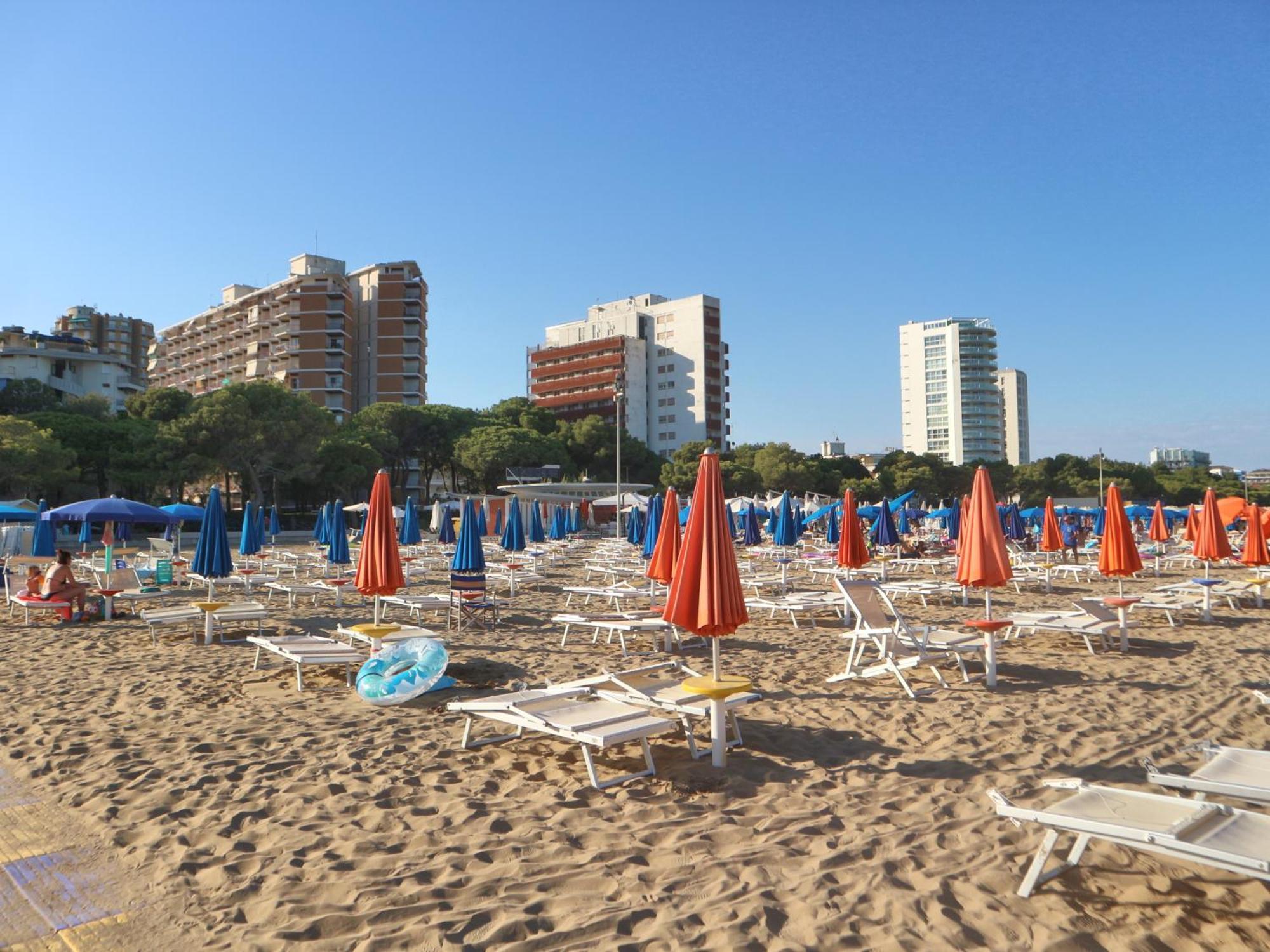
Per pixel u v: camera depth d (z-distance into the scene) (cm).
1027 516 3628
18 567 1752
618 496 3603
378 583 831
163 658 941
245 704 714
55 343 9419
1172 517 3866
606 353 10938
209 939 316
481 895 354
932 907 341
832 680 803
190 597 1554
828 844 409
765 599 1377
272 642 838
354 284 10225
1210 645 1027
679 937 317
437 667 729
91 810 455
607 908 341
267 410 5006
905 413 15275
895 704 709
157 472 4622
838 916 334
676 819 445
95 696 742
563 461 7262
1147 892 354
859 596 815
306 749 575
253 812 452
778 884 363
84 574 1977
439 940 314
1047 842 350
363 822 440
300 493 6300
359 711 690
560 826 436
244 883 365
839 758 557
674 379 11062
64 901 349
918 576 2133
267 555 2420
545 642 1063
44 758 547
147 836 420
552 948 310
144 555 2419
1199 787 380
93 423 5006
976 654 955
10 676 834
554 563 2516
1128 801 355
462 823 439
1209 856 296
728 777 516
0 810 457
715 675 548
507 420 7775
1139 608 1367
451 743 593
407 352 9888
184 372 11412
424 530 5381
